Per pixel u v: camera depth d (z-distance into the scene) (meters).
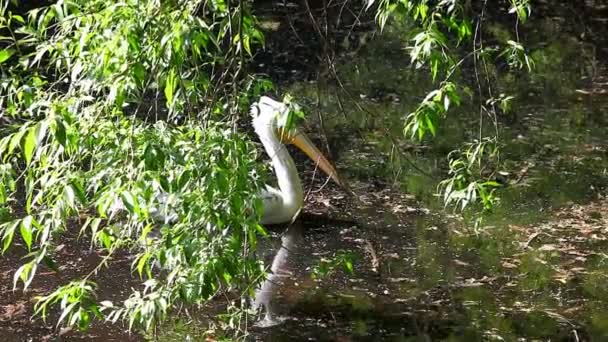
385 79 16.88
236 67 6.55
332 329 8.91
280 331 8.81
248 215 6.47
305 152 12.09
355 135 14.07
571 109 15.88
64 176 5.91
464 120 14.91
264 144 11.23
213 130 5.96
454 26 6.62
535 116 15.38
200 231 6.13
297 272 10.03
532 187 12.42
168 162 5.95
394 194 12.12
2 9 6.59
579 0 22.69
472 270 10.22
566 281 10.01
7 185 6.43
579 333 9.01
